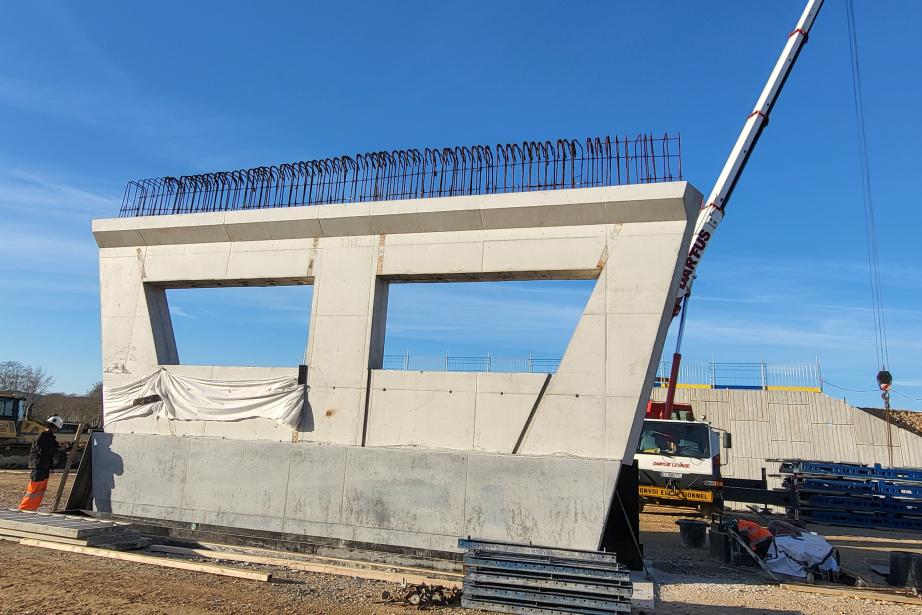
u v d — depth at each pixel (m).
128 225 12.88
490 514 9.38
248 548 10.35
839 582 10.45
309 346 11.25
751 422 26.19
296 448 10.70
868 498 19.59
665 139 9.80
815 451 25.25
